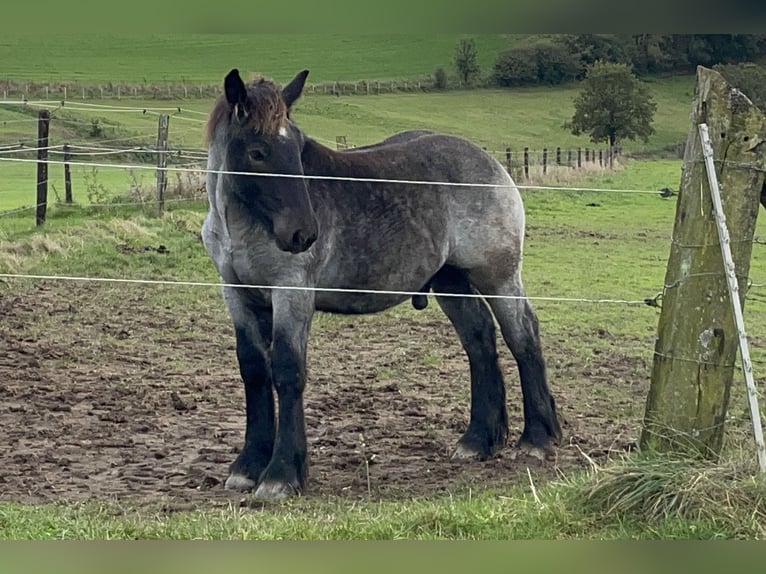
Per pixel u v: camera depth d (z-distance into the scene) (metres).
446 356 8.60
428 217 5.92
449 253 6.08
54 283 10.23
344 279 5.70
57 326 8.84
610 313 10.48
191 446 6.18
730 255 4.62
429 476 5.75
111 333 8.78
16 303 9.36
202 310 9.81
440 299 6.31
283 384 5.42
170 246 11.85
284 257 5.41
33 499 5.18
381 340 9.04
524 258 13.39
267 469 5.41
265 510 5.08
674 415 4.71
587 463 5.89
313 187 5.55
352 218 5.66
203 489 5.48
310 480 5.63
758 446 4.57
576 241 14.99
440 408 7.15
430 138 6.17
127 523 4.66
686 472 4.52
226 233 5.43
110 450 6.03
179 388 7.40
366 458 6.02
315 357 8.41
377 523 4.61
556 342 9.12
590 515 4.53
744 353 4.60
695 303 4.68
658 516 4.45
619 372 8.22
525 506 4.66
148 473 5.67
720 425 4.71
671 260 4.76
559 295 11.31
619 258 13.73
